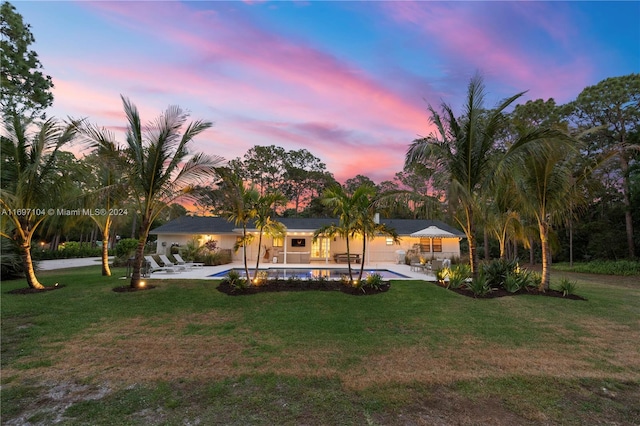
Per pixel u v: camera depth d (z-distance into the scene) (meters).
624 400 3.53
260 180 39.22
